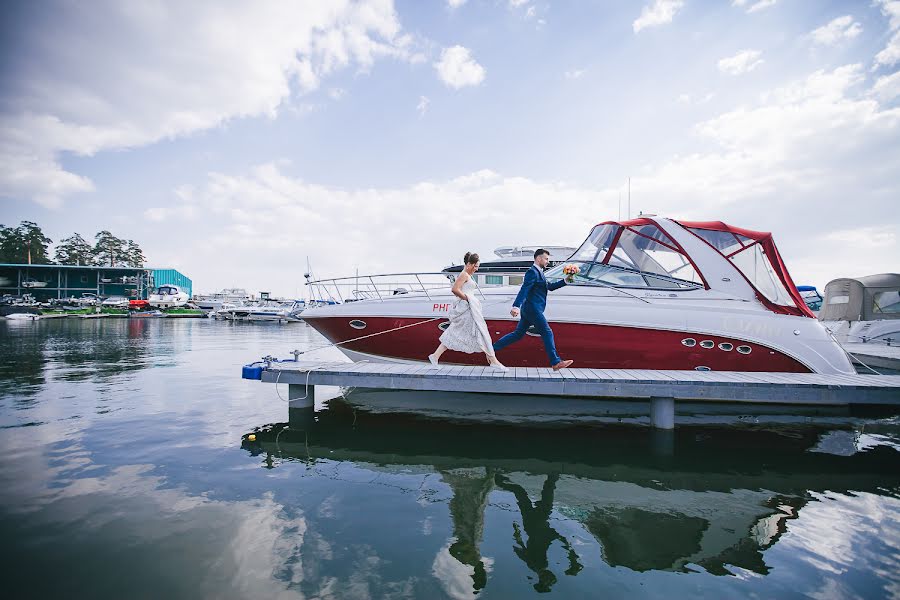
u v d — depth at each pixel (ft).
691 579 7.52
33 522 9.05
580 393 15.67
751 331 19.02
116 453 13.30
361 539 8.64
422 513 9.81
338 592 7.00
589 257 22.04
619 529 9.27
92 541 8.37
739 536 9.02
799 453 14.28
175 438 14.88
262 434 15.64
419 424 17.24
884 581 7.48
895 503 10.68
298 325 103.71
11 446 13.84
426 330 21.16
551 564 7.90
